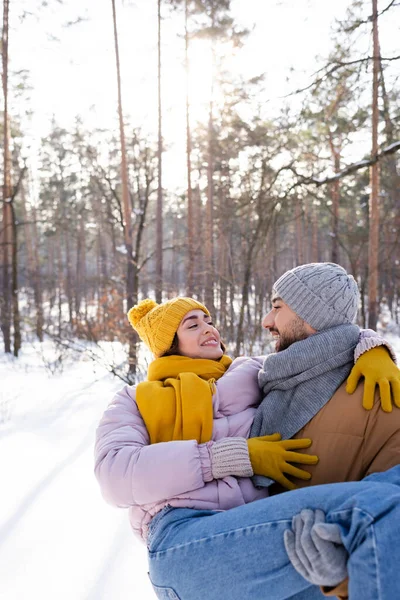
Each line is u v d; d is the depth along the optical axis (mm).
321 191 13281
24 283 29531
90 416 5426
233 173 15055
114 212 19172
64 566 2154
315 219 21203
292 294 1393
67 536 2463
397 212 11727
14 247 13453
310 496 987
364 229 14852
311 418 1295
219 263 12195
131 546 2340
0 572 2111
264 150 8633
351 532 852
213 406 1424
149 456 1220
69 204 26312
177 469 1195
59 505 2877
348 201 17156
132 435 1338
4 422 5148
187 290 10828
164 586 1131
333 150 9023
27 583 2016
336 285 1379
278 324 1442
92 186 17125
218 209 11305
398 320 19219
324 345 1304
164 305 1669
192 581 1062
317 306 1362
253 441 1289
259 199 7969
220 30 13195
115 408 1431
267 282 12711
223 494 1223
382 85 6207
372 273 11359
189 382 1413
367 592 792
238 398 1486
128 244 10992
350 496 940
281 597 987
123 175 11664
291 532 945
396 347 12406
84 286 25516
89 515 2725
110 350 9125
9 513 2777
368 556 810
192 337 1614
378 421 1186
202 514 1196
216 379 1571
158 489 1194
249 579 994
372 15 5723
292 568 955
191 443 1244
